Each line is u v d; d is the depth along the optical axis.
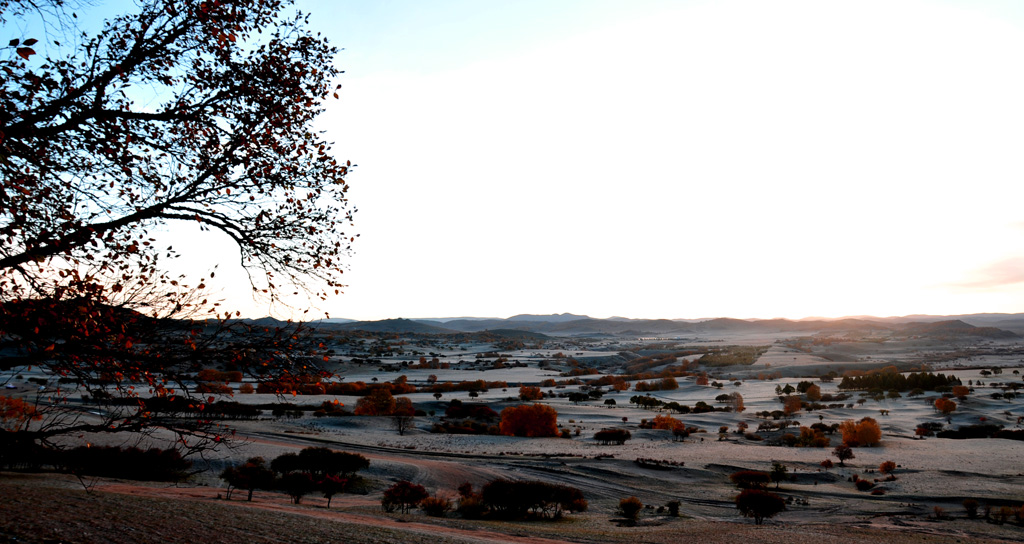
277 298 9.62
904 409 158.25
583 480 62.59
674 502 49.62
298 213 9.80
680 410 158.00
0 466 29.91
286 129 9.70
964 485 64.06
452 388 193.00
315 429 96.19
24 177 7.56
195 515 15.27
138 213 8.54
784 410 151.50
